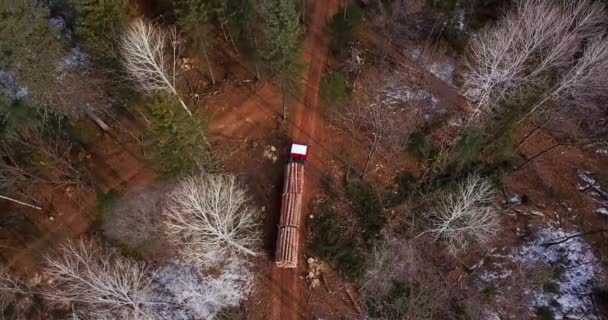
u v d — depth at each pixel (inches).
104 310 1320.1
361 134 1688.0
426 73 1802.4
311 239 1510.8
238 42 1744.6
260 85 1770.4
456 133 1668.3
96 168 1638.8
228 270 1476.4
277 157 1643.7
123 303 1275.8
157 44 1461.6
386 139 1660.9
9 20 1141.7
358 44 1854.1
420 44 1859.0
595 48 1334.9
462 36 1813.5
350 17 1841.8
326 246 1480.1
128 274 1317.7
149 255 1488.7
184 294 1446.9
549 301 1454.2
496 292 1465.3
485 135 1562.5
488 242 1525.6
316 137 1679.4
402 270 1445.6
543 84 1434.5
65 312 1414.9
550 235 1552.7
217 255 1476.4
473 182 1434.5
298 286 1453.0
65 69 1321.4
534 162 1654.8
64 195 1606.8
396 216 1551.4
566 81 1359.5
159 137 1195.9
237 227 1332.4
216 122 1699.1
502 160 1643.7
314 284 1444.4
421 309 1400.1
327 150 1658.5
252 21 1546.5
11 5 1136.8
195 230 1312.7
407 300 1396.4
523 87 1457.9
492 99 1515.7
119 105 1583.4
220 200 1298.0
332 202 1576.0
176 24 1679.4
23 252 1526.8
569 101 1535.4
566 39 1371.8
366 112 1717.5
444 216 1384.1
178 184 1381.6
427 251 1502.2
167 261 1489.9
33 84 1250.6
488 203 1550.2
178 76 1716.3
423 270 1469.0
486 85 1402.6
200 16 1510.8
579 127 1705.2
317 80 1772.9
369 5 1915.6
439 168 1615.4
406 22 1881.2
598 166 1664.6
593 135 1699.1
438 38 1835.6
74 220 1574.8
